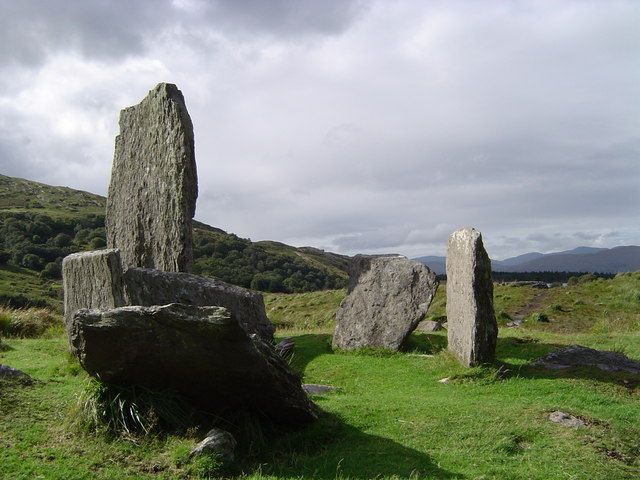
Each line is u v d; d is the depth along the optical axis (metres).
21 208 102.31
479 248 12.85
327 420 8.87
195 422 8.12
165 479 6.84
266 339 14.79
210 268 78.88
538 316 27.27
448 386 11.99
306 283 79.12
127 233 17.22
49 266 70.12
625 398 10.80
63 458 7.10
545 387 11.36
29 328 18.88
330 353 16.19
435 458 7.70
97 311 7.70
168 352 7.78
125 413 7.85
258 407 8.36
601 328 21.17
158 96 17.09
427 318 25.67
